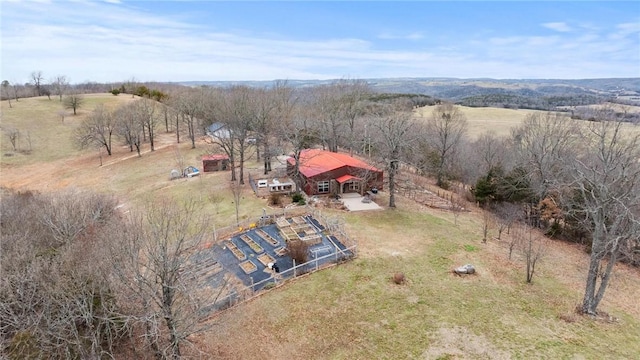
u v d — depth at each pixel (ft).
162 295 60.49
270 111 180.75
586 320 80.48
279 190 153.99
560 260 110.93
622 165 84.23
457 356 68.23
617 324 79.97
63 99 359.87
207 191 160.04
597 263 81.41
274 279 89.81
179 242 60.49
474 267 98.84
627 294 94.79
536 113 196.24
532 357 68.13
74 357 56.18
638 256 106.42
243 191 157.28
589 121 142.72
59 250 71.36
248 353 69.77
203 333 71.92
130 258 59.11
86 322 58.08
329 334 73.87
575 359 67.87
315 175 148.15
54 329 55.52
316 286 88.22
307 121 177.68
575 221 122.72
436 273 95.14
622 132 98.02
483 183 154.10
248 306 81.20
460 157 197.47
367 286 88.22
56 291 55.01
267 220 124.16
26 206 103.96
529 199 145.38
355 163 160.25
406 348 70.23
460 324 76.54
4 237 72.54
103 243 64.59
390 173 138.21
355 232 116.98
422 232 119.34
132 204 151.33
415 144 183.73
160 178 189.88
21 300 57.36
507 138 199.21
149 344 58.85
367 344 71.36
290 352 70.03
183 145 260.62
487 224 125.70
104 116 251.80
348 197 149.48
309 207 135.64
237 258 100.83
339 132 221.05
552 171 136.98
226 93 264.31
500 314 80.43
